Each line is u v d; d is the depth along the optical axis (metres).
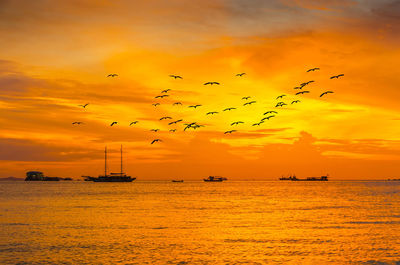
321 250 57.06
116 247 59.19
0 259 51.66
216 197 193.75
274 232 73.44
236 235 70.06
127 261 51.19
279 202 156.88
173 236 68.88
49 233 71.50
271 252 55.84
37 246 59.56
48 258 52.31
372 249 57.53
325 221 90.44
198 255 54.25
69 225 82.50
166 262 50.66
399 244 61.16
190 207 129.75
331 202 156.50
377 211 115.38
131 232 73.31
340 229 77.19
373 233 71.75
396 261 50.78
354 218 96.25
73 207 127.62
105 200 165.50
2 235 69.00
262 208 126.31
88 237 67.44
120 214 105.25
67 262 50.50
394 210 118.88
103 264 49.62
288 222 88.50
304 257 52.94
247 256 53.62
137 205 137.62
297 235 69.69
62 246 59.69
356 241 63.59
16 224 83.75
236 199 177.00
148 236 68.81
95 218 95.38
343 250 56.97
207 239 66.00
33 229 76.44
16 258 52.19
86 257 53.00
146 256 53.75
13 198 178.12
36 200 163.75
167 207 128.75
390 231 74.19
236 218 96.56
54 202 151.62
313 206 135.50
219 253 55.34
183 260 51.66
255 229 77.50
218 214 106.44
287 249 57.66
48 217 97.31
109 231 74.38
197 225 83.38
